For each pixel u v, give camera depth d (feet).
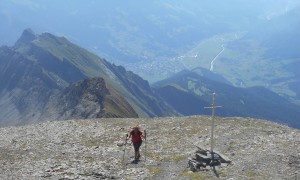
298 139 137.08
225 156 115.85
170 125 169.07
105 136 155.53
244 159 115.75
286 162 110.83
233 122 169.99
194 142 139.13
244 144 132.87
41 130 172.86
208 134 149.07
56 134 163.73
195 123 169.17
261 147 127.85
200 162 112.98
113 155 129.59
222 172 105.91
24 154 133.18
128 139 148.25
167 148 134.82
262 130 153.07
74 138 155.22
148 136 153.48
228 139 140.56
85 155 130.31
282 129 156.46
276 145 129.29
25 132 171.22
